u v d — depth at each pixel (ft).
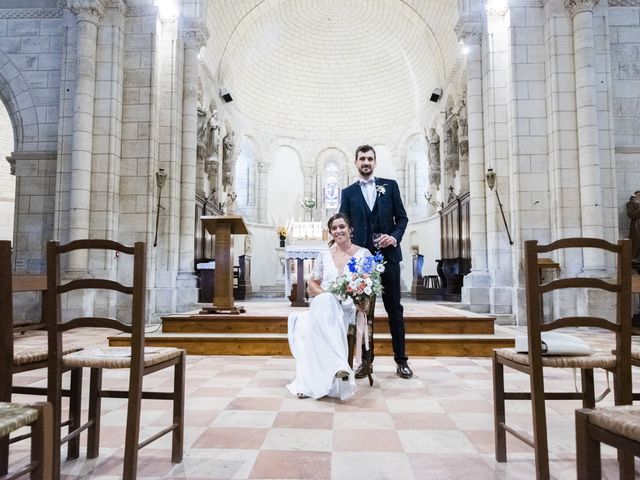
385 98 58.08
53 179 29.25
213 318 19.74
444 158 44.29
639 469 7.57
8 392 6.58
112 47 28.27
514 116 28.17
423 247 54.03
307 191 59.77
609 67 27.81
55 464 6.93
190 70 32.63
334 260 13.38
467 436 9.00
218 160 42.93
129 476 6.79
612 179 27.12
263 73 55.47
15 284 17.07
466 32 31.94
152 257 28.81
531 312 6.91
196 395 12.00
